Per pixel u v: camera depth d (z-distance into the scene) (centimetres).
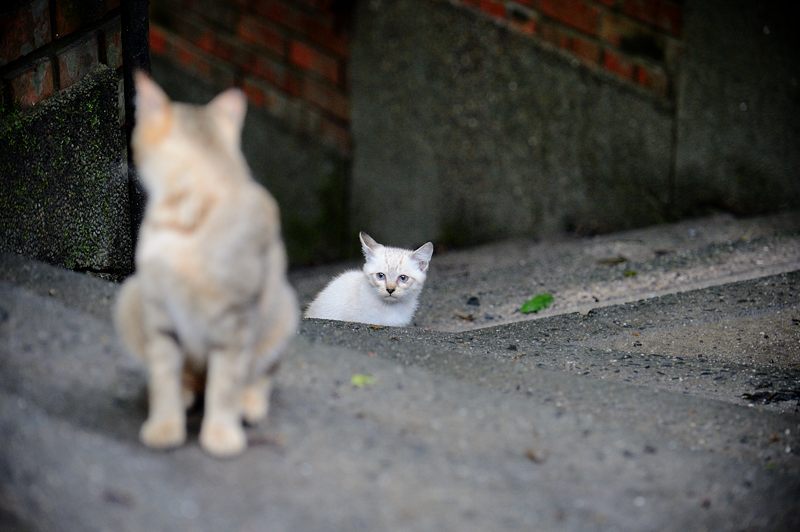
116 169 509
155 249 287
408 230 909
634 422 372
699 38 764
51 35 473
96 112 497
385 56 888
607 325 553
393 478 305
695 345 525
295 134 924
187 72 920
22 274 408
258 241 293
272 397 348
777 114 752
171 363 300
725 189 780
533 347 504
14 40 454
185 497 283
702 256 676
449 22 848
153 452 300
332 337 432
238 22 909
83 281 409
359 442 322
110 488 282
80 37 488
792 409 432
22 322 357
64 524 271
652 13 775
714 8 754
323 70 915
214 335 294
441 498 299
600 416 375
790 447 361
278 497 288
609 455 339
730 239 720
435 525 286
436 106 870
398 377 375
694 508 314
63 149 483
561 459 333
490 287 683
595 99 804
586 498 310
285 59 912
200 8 909
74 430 301
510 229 858
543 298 623
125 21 496
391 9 876
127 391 332
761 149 761
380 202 920
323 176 934
